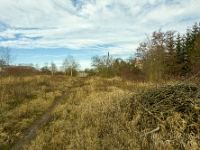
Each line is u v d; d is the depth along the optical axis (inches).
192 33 746.2
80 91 376.8
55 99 305.7
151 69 530.6
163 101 162.9
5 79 447.8
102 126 160.6
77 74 1123.3
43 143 133.8
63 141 139.7
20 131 161.6
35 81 481.1
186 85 181.0
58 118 198.4
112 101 228.5
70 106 245.0
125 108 181.9
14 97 276.4
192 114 136.7
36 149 125.7
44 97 301.3
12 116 195.9
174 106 151.7
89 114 193.0
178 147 113.3
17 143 140.2
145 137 128.3
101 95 310.5
